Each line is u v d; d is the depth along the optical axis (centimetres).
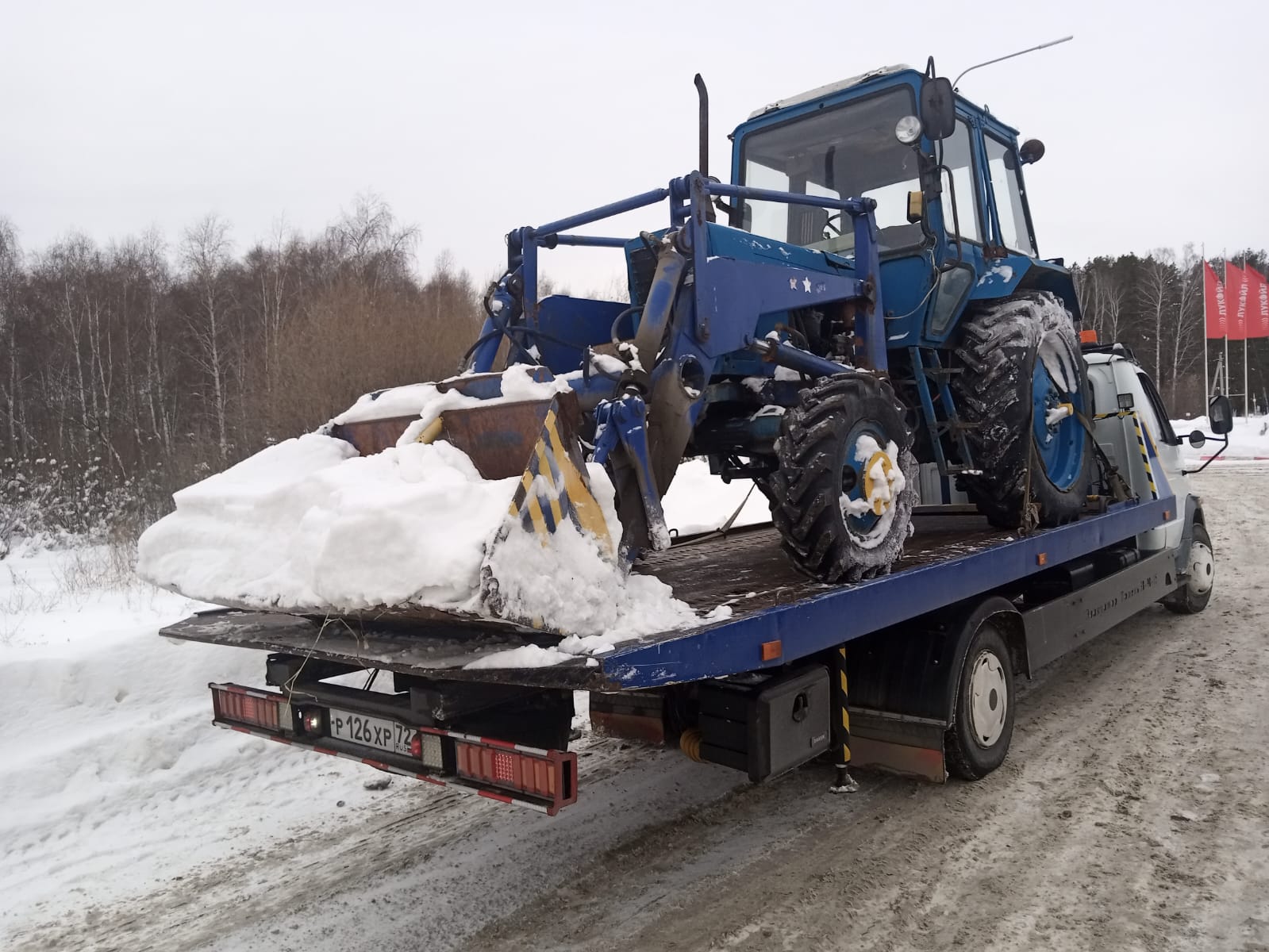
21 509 1067
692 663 225
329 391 1348
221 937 256
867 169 471
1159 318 4206
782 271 349
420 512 209
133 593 654
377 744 247
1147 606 548
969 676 347
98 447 1389
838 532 301
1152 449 578
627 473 276
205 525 271
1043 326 455
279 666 278
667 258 310
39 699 408
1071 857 286
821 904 263
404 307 1532
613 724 337
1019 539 404
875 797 347
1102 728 411
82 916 271
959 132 481
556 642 222
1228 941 234
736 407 405
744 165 516
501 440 257
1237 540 942
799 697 291
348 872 294
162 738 391
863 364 389
